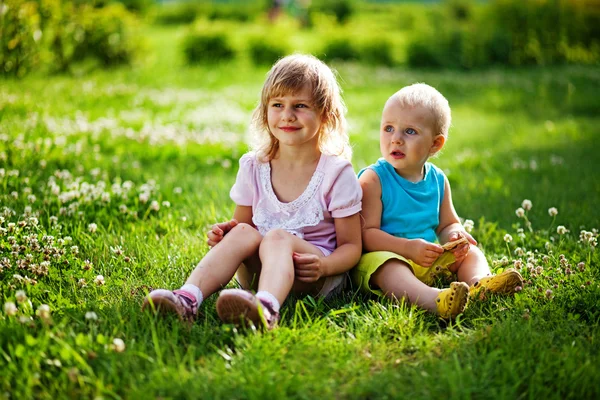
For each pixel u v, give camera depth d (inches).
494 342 99.5
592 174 247.4
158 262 136.5
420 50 697.6
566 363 92.7
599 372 90.7
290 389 86.0
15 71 423.8
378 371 93.8
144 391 83.7
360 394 86.5
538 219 179.3
